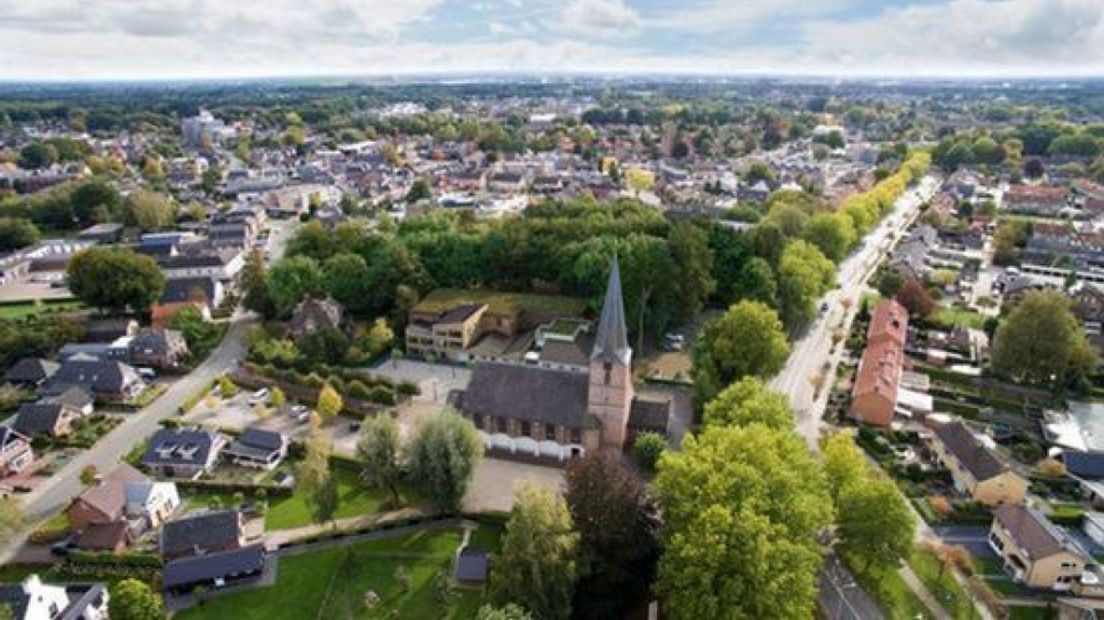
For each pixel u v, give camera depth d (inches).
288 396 5098.4
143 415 4867.1
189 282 6756.9
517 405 4188.0
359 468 4146.2
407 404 4906.5
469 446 3602.4
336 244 6934.1
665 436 4239.7
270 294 6304.1
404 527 3619.6
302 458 4340.6
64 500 3946.9
